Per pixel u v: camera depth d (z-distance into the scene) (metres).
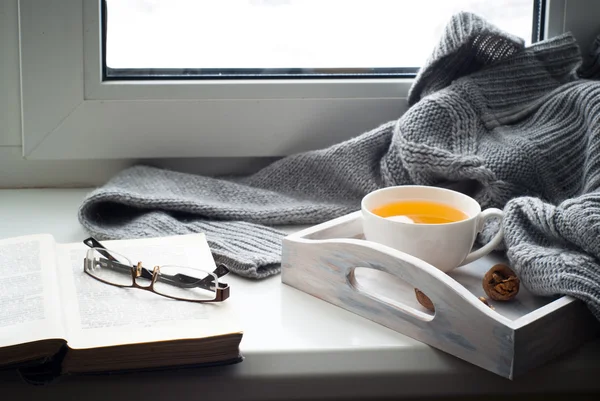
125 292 0.67
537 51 0.94
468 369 0.62
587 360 0.63
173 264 0.73
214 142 1.00
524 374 0.60
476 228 0.72
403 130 0.85
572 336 0.63
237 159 1.03
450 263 0.71
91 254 0.71
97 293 0.67
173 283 0.69
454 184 0.87
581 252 0.67
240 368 0.62
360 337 0.64
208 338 0.59
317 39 0.99
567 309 0.61
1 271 0.69
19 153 0.98
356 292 0.68
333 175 0.94
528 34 1.02
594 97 0.82
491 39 0.91
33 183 1.00
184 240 0.79
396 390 0.63
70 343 0.58
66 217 0.91
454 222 0.68
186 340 0.59
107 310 0.64
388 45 1.01
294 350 0.62
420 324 0.63
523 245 0.69
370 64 1.01
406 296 0.70
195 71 0.98
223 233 0.84
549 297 0.70
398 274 0.64
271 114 0.99
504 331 0.57
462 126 0.86
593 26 1.00
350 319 0.68
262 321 0.67
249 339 0.64
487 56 0.93
